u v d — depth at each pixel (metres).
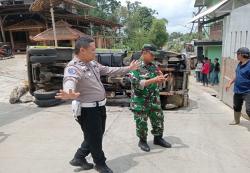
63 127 6.43
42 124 6.72
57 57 9.23
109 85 8.66
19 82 13.07
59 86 9.38
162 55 8.26
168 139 5.50
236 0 16.42
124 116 7.35
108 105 8.68
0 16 26.44
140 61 4.58
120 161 4.51
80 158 4.23
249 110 5.62
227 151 4.88
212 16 23.06
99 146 3.88
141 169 4.24
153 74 4.57
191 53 31.16
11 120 7.16
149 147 4.99
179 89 8.41
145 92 4.66
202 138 5.55
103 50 9.45
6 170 4.32
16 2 27.56
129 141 5.41
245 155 4.71
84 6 26.20
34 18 26.94
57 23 22.05
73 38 20.75
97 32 29.83
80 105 3.69
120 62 8.41
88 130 3.77
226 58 9.11
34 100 8.81
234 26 8.66
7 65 18.53
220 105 8.87
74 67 3.56
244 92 6.00
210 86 16.84
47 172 4.22
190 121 6.83
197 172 4.12
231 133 5.86
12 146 5.30
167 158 4.60
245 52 5.83
